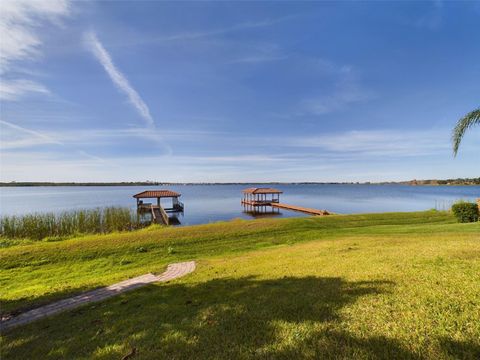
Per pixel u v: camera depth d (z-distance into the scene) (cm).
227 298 453
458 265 501
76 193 10644
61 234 1712
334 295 409
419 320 304
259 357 265
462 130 818
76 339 352
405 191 10850
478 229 1137
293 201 5853
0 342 371
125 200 6419
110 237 1255
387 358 245
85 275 842
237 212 3891
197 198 7181
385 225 1634
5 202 5703
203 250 1116
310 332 302
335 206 4528
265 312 370
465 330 275
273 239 1274
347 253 754
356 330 296
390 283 438
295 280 523
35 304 543
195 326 349
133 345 313
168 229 1422
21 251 1036
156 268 816
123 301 505
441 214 1991
